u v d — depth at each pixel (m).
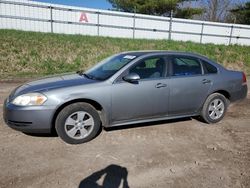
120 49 16.05
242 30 22.20
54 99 3.78
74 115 3.99
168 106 4.63
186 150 3.98
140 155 3.75
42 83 4.21
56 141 4.11
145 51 4.86
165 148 4.02
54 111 3.80
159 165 3.48
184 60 4.88
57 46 14.09
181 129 4.86
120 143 4.13
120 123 4.34
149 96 4.39
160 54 4.67
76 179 3.08
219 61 17.95
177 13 28.92
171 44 18.67
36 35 14.94
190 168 3.44
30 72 11.67
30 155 3.63
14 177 3.07
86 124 4.08
